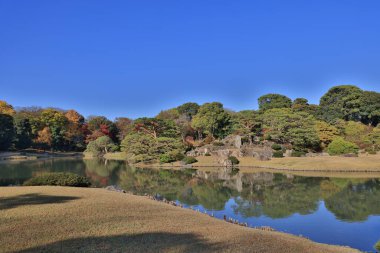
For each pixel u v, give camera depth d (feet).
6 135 284.41
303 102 352.69
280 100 354.74
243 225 64.39
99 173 165.48
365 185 121.49
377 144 219.00
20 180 128.88
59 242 36.47
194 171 179.22
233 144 237.25
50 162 232.94
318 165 176.65
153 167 201.16
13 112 361.30
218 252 37.29
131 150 219.82
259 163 201.36
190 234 44.01
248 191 112.37
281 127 228.84
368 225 69.05
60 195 61.21
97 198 61.57
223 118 277.44
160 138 221.46
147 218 51.01
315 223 70.69
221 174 164.45
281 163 192.03
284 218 74.95
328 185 122.93
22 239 36.29
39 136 318.45
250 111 297.94
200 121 273.54
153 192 109.91
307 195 103.24
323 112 309.83
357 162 178.19
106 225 44.45
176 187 121.80
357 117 306.76
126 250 35.86
